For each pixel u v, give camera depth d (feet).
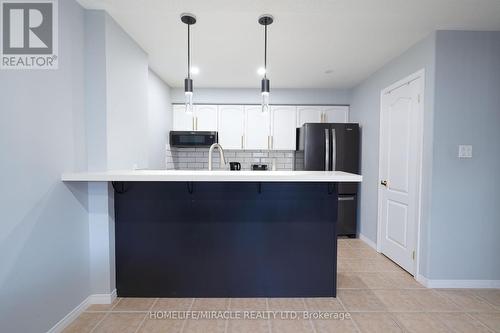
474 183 6.90
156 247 6.41
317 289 6.50
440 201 6.92
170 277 6.45
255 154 13.64
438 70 6.80
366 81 10.91
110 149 6.13
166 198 6.34
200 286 6.48
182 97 12.59
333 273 6.48
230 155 13.64
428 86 7.04
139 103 7.77
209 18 6.27
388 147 9.13
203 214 6.38
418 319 5.68
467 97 6.82
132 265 6.42
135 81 7.51
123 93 6.80
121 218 6.35
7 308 4.08
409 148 7.95
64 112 5.22
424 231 7.18
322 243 6.45
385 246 9.32
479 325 5.51
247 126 12.72
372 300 6.42
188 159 13.48
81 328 5.28
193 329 5.31
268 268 6.47
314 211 6.40
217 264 6.46
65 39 5.24
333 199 6.39
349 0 5.50
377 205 9.87
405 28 6.73
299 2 5.60
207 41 7.52
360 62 9.12
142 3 5.65
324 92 12.69
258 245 6.44
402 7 5.75
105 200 6.04
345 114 12.73
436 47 6.79
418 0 5.49
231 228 6.41
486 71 6.83
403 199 8.23
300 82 11.63
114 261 6.35
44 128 4.73
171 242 6.41
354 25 6.59
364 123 11.09
